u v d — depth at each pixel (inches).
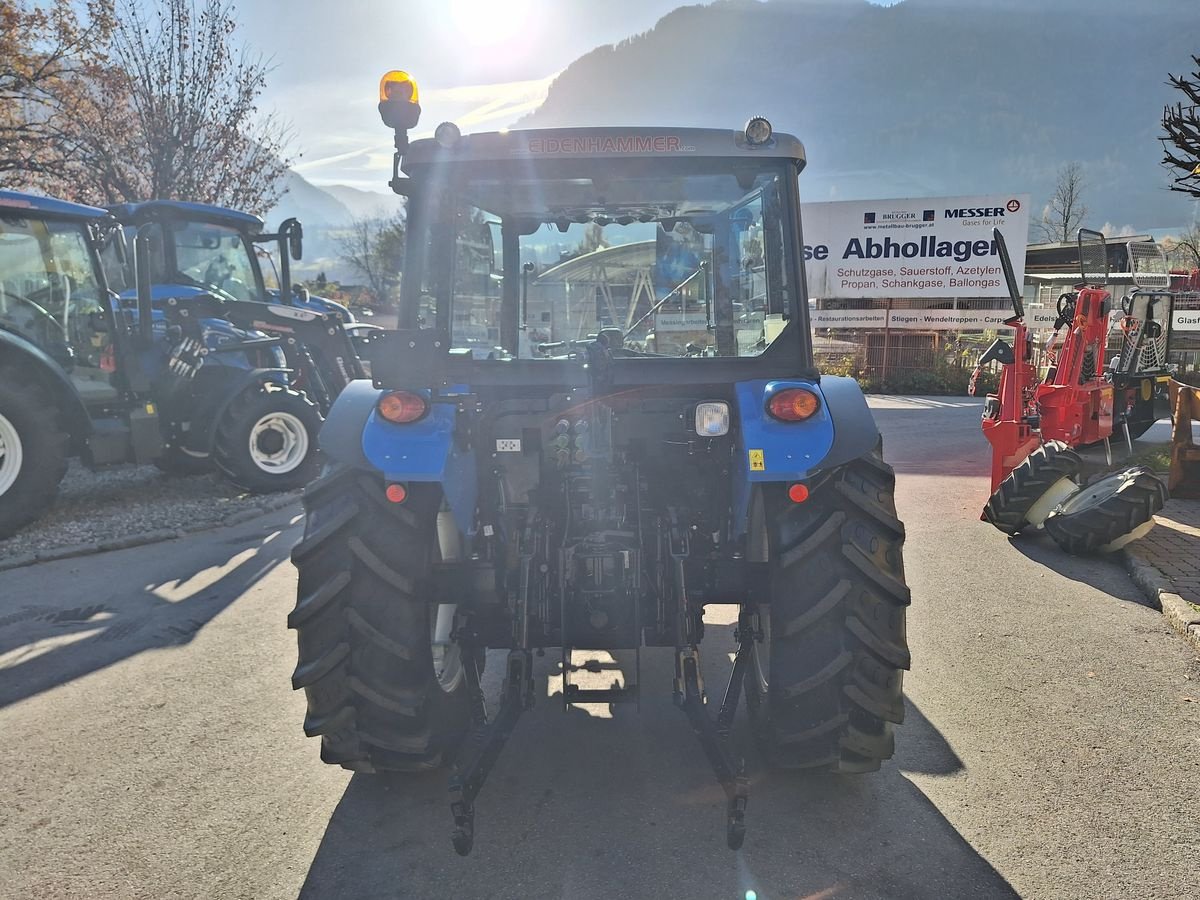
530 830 103.1
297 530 254.1
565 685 101.4
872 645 98.3
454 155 110.3
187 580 206.7
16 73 517.0
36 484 243.3
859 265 694.5
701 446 111.7
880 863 95.2
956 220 673.6
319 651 102.0
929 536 236.4
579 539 105.7
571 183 112.3
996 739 123.3
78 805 110.3
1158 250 548.1
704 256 116.0
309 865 97.1
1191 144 269.3
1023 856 96.2
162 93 532.4
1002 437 256.2
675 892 90.9
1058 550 222.2
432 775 116.5
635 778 115.0
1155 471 297.6
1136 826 101.4
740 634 116.7
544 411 110.4
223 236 359.9
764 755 109.7
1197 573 189.8
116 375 274.5
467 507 106.7
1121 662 150.4
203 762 121.0
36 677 151.5
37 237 259.0
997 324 679.7
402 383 103.5
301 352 328.5
